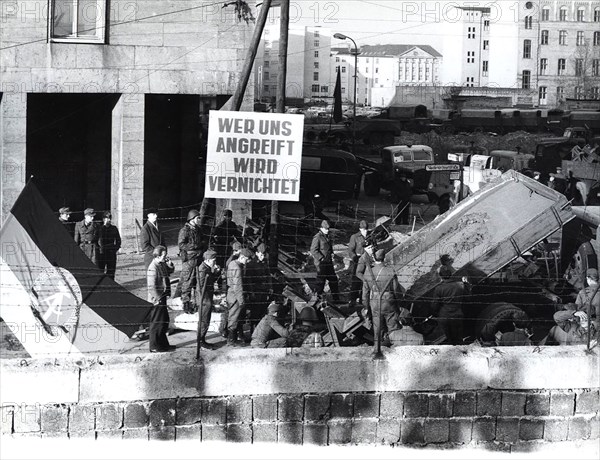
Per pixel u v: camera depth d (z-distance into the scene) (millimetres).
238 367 16312
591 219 26016
